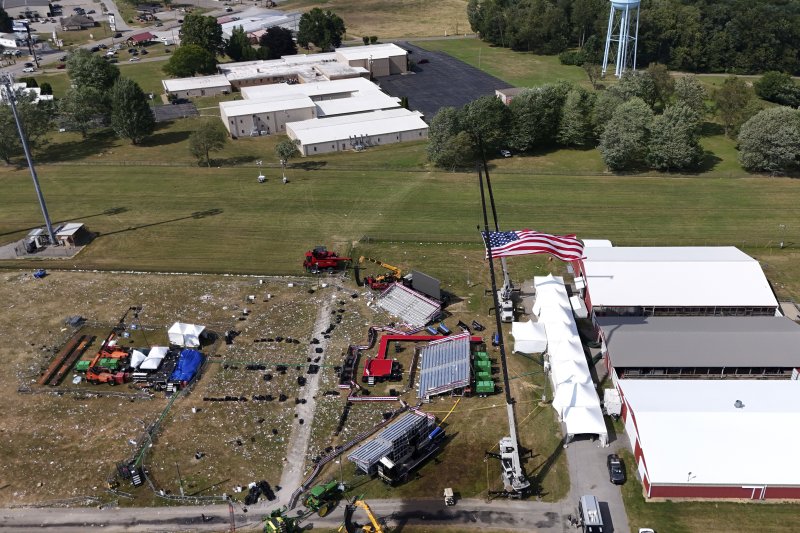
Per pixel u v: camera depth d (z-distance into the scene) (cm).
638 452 6266
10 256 10544
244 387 7556
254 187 13150
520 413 7088
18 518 5972
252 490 6197
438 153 13925
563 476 6278
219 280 9781
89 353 8175
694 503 5944
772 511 5834
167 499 6138
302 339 8381
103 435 6900
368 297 9269
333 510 5997
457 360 7662
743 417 6212
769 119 12875
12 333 8575
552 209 11906
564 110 14575
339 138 15162
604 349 7819
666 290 8512
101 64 18838
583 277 8919
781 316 8281
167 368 7769
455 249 10569
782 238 10694
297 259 10356
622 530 5681
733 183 12938
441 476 6341
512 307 8700
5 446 6762
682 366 7275
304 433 6894
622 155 13200
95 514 6003
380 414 7131
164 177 13738
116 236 11188
